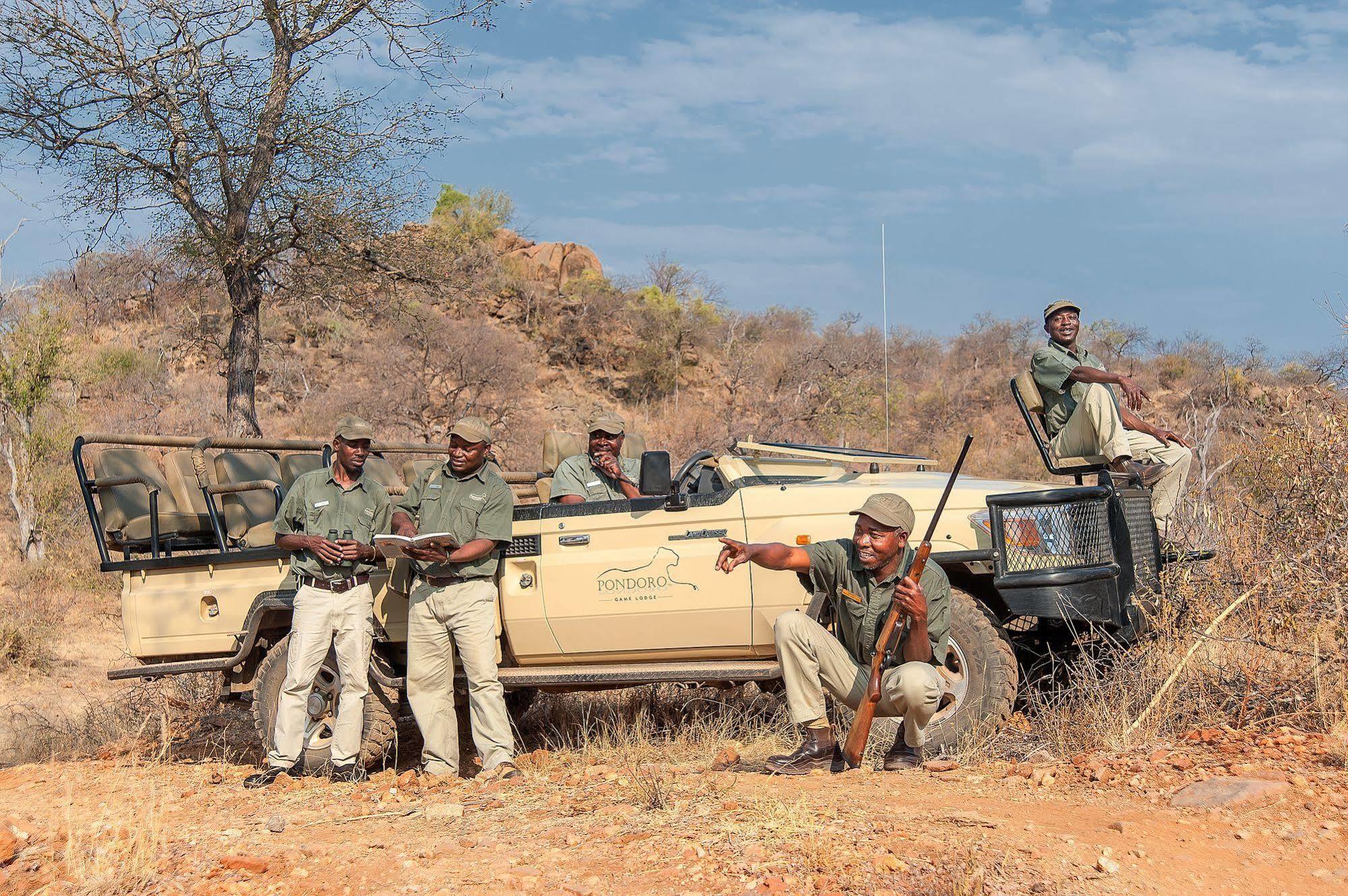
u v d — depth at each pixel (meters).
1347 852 3.76
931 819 4.11
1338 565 5.71
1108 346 33.81
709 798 4.58
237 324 15.30
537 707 7.66
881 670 4.93
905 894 3.44
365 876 3.89
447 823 4.63
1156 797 4.35
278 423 26.91
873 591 4.99
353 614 6.02
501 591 6.16
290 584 6.51
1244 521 6.43
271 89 14.84
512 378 29.88
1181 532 7.06
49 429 15.05
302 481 6.06
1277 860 3.73
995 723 5.38
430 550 5.79
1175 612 5.71
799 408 31.98
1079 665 5.75
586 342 35.72
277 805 5.30
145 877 3.96
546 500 7.16
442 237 17.89
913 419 31.45
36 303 16.50
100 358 23.64
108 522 6.86
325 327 30.23
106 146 14.34
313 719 6.29
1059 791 4.54
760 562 5.00
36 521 13.97
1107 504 5.57
